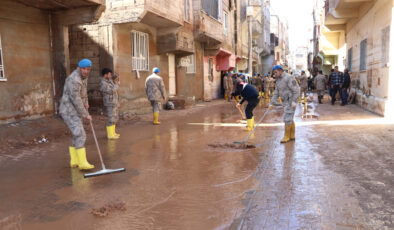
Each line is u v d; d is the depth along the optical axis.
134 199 4.07
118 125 10.47
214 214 3.58
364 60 14.83
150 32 14.34
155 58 14.87
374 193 4.09
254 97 9.29
